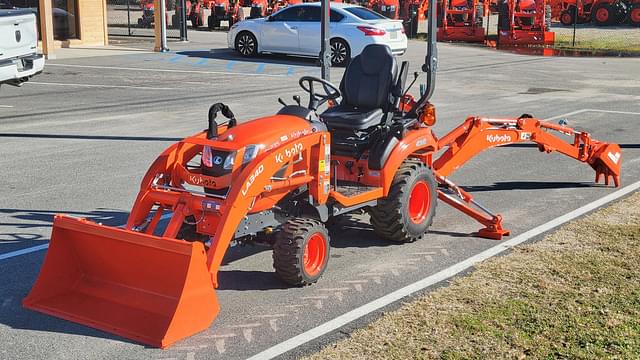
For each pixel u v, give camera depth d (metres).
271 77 20.00
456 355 5.26
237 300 6.31
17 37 13.88
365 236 8.00
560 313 5.95
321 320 5.91
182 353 5.37
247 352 5.38
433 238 7.97
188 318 5.59
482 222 8.02
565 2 40.88
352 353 5.30
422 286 6.59
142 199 6.42
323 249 6.66
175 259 5.68
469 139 8.53
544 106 16.38
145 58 23.80
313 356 5.28
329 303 6.24
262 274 6.91
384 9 34.41
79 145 11.99
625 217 8.62
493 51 28.44
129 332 5.59
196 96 16.77
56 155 11.32
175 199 6.30
